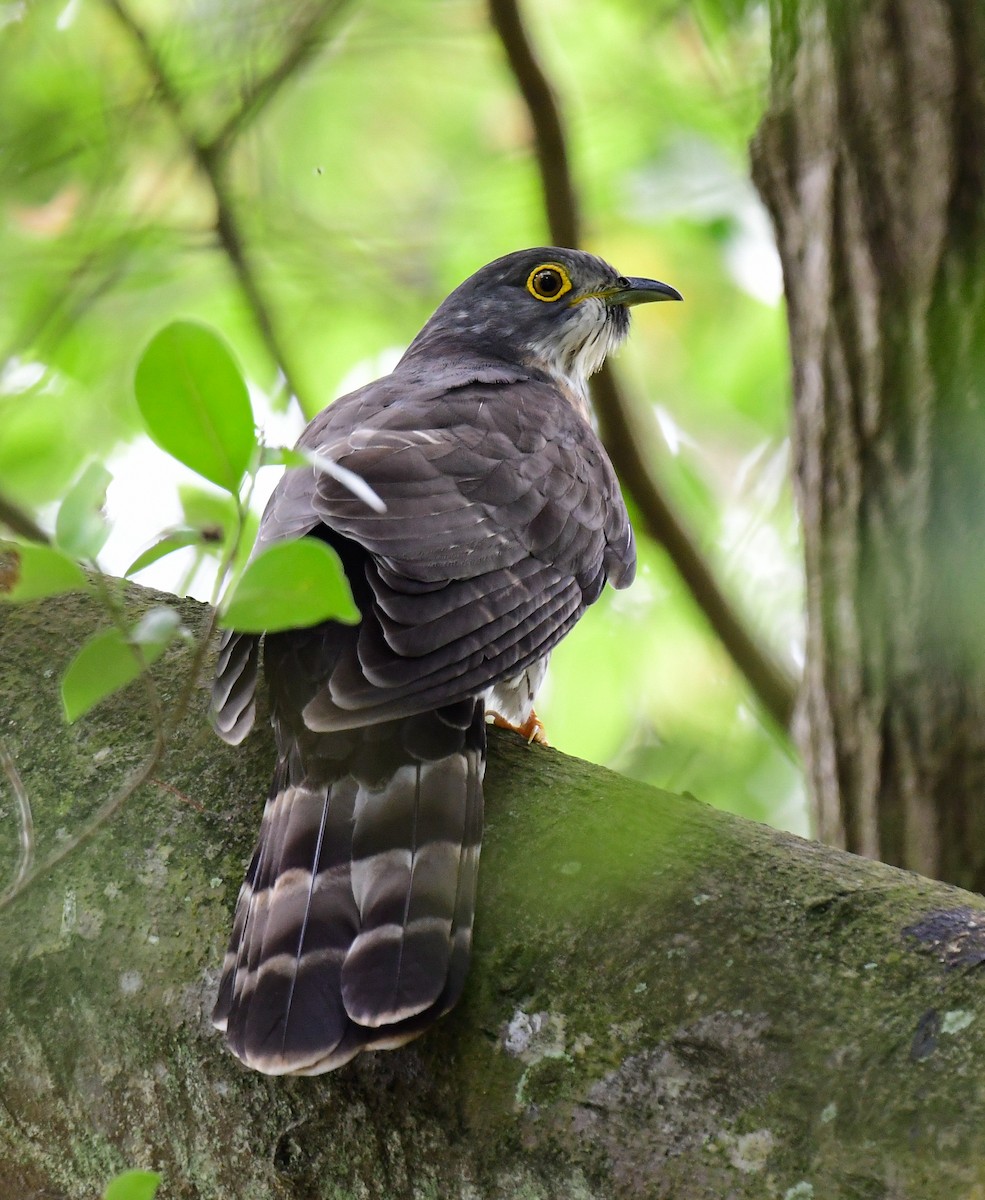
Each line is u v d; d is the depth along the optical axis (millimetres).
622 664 13930
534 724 8062
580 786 5770
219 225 13250
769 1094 4449
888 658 9797
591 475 8484
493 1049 4855
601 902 5090
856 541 9898
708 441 14555
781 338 14492
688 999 4711
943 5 9352
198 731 6191
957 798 9641
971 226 9391
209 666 6500
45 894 5641
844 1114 4340
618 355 12305
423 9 14203
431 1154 4809
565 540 7707
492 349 10742
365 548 6793
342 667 6082
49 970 5461
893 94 9539
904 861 9812
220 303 14039
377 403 8523
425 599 6516
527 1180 4641
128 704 6273
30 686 6402
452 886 5320
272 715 6355
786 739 12898
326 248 14094
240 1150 5109
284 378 13141
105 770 5996
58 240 12992
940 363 9477
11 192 13211
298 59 13180
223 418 4590
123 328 13562
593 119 13977
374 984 5109
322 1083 5020
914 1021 4461
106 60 13516
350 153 15016
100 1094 5336
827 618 10125
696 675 13891
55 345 12398
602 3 14156
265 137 14062
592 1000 4828
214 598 4832
